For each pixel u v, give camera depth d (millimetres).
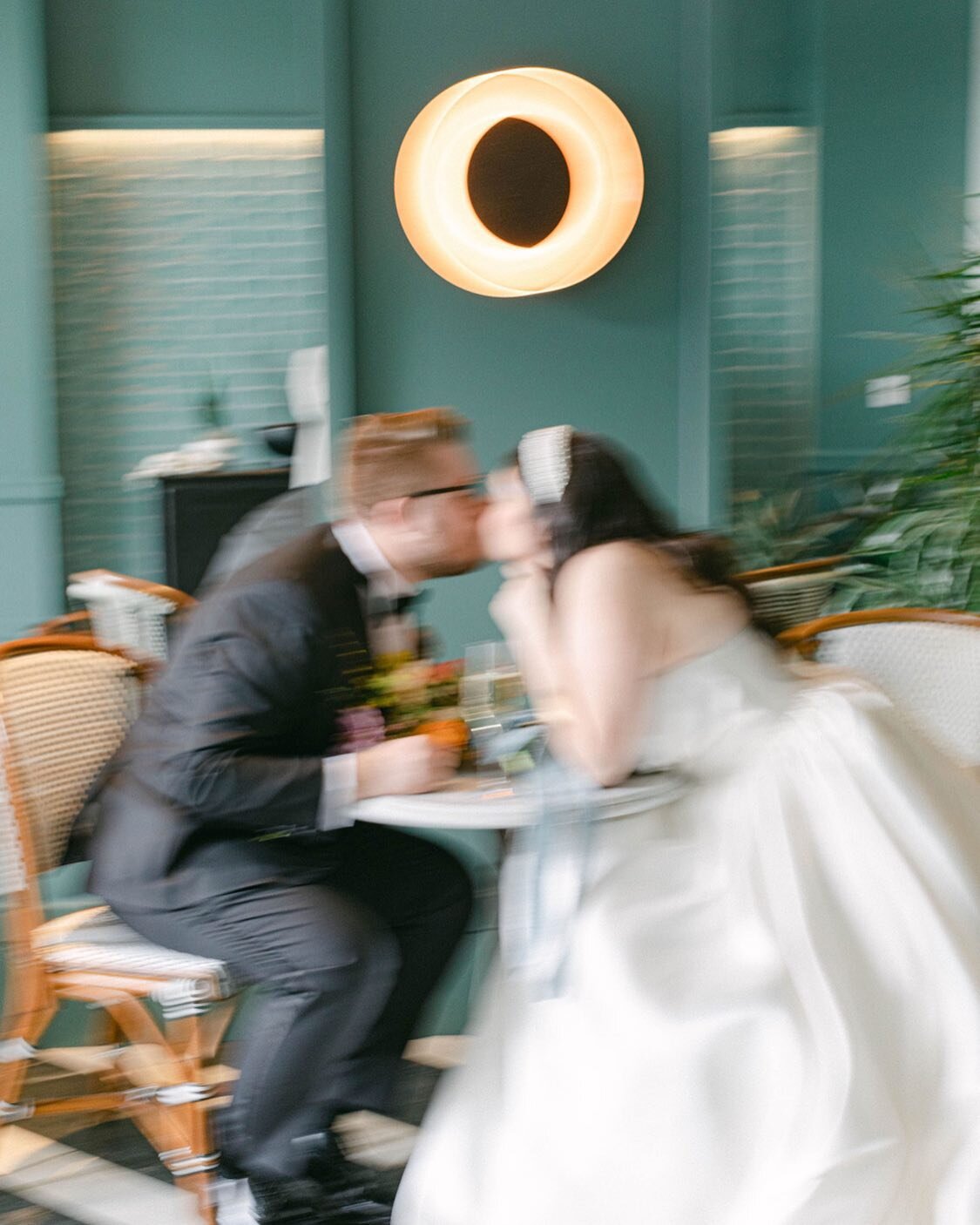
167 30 4738
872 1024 2014
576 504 2254
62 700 2607
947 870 2146
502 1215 2084
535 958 2193
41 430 4613
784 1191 1903
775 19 4980
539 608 2473
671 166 5098
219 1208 2373
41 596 4664
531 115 4906
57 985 2457
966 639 2678
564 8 4988
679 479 5242
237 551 2766
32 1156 2625
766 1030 2012
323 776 2260
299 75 4805
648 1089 2008
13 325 4555
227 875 2336
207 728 2299
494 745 2359
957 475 4082
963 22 4953
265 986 2582
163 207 4793
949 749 2650
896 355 5055
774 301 5086
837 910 2111
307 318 4887
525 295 5062
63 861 2568
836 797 2172
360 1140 2639
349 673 2414
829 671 2467
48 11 4641
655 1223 1966
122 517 4867
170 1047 2424
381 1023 2541
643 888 2170
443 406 5066
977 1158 1930
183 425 4879
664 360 5184
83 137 4727
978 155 4957
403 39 4902
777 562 4781
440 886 2641
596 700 2152
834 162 4977
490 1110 2199
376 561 2457
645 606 2199
